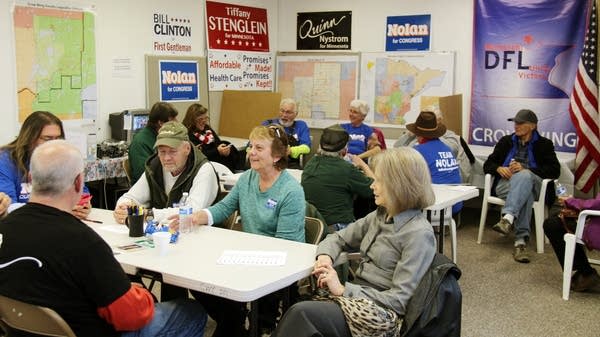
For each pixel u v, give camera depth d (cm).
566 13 584
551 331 359
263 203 289
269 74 747
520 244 497
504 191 532
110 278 189
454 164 464
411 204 235
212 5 664
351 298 222
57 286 186
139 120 564
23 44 486
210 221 296
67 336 186
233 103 686
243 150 620
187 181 314
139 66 591
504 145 548
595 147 555
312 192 378
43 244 185
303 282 286
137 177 476
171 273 221
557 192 523
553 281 446
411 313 214
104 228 287
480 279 448
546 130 609
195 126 581
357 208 460
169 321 223
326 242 254
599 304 404
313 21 728
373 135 601
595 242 397
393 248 237
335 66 711
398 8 672
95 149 523
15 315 190
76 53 528
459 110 631
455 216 591
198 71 655
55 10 507
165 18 613
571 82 590
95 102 550
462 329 359
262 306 292
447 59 646
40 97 502
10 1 473
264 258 242
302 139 610
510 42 615
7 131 482
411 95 670
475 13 629
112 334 198
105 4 551
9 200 284
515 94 620
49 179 190
